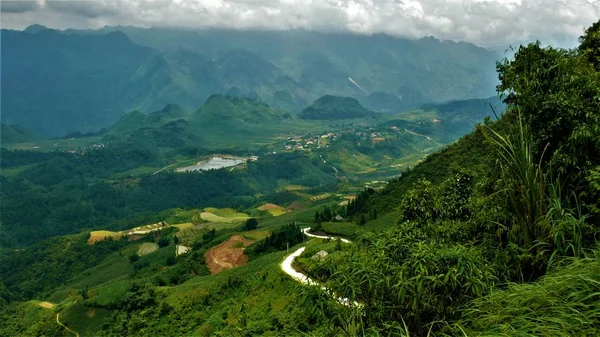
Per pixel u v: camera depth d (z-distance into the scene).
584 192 10.27
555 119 11.34
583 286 6.62
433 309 8.66
